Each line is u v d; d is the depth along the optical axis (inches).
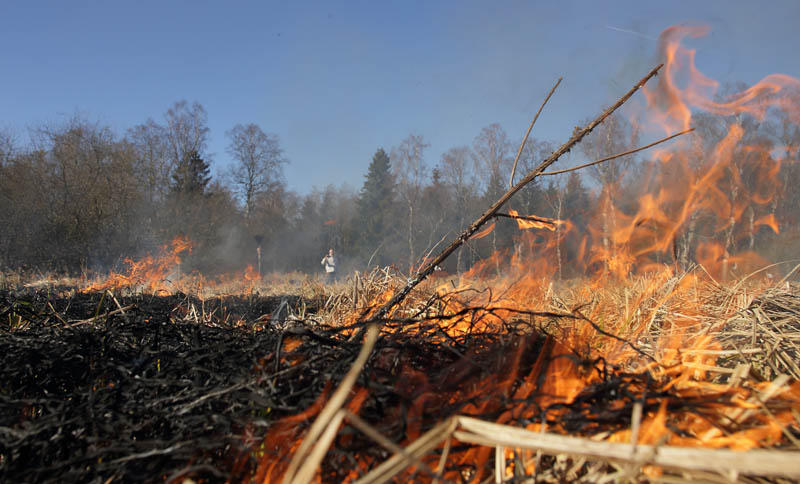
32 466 60.5
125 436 60.5
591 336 107.5
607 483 55.1
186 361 78.8
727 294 151.5
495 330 100.0
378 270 202.7
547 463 62.0
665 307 138.6
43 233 1103.0
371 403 63.5
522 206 1398.9
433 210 1768.0
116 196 1224.2
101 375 77.4
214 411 68.4
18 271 777.6
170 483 56.1
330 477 56.6
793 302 138.1
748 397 67.8
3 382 77.6
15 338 91.7
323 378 67.3
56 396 70.5
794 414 64.1
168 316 106.7
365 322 88.1
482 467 59.4
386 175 2199.8
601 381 71.9
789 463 41.4
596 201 1155.3
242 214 2112.5
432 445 49.8
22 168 1117.7
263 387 69.2
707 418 60.1
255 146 2153.1
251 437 57.7
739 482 52.2
